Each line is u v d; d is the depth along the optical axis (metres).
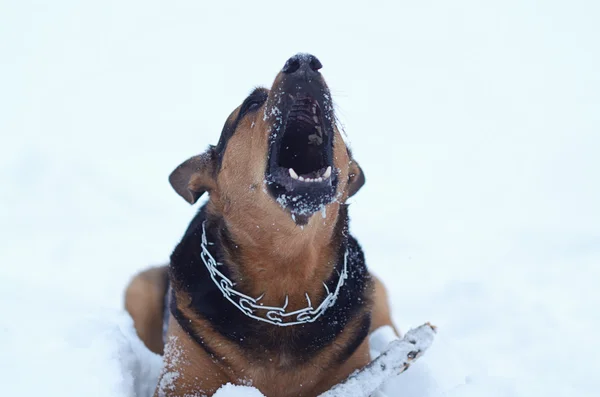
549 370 4.90
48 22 36.31
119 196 10.49
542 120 17.20
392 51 31.08
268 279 3.71
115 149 14.29
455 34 34.72
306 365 3.72
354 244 4.28
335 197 3.51
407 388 3.84
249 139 3.71
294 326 3.69
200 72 27.67
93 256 7.69
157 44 34.47
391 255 8.12
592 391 4.49
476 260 7.72
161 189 11.12
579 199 10.63
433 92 22.06
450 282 6.61
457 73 25.36
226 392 3.38
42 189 10.50
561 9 38.94
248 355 3.68
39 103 19.55
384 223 9.62
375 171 13.02
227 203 3.83
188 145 15.08
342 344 3.82
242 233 3.72
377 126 17.19
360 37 36.53
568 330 5.54
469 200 10.95
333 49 32.31
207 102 21.41
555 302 6.12
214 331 3.70
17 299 5.59
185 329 3.78
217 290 3.75
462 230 9.18
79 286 6.53
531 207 10.34
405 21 40.84
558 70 25.03
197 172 4.07
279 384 3.74
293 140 4.00
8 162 11.40
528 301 6.07
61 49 30.36
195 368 3.79
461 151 14.46
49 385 3.26
